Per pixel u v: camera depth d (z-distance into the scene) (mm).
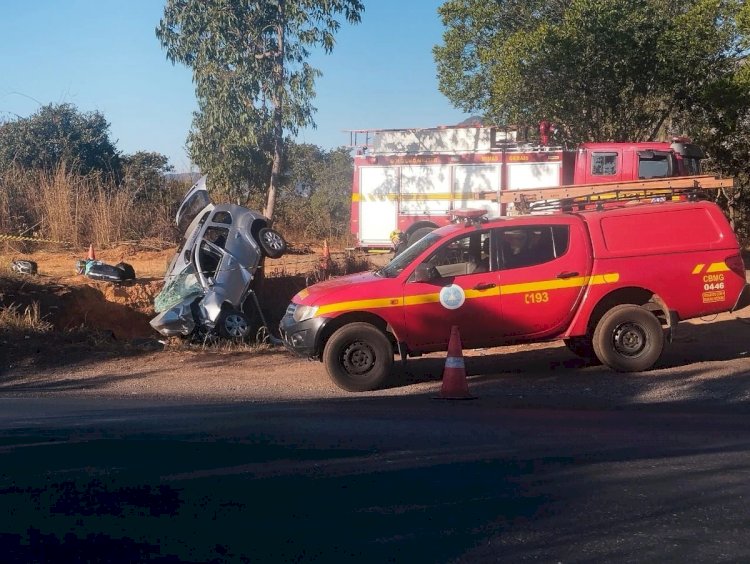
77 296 15969
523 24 26359
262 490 6039
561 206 11445
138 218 22203
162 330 14102
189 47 17656
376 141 21609
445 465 6594
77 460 6902
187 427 8078
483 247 10305
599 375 10312
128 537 5188
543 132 21078
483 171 20391
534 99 22438
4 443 7496
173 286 14602
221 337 14117
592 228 10352
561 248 10297
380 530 5215
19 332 13266
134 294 16641
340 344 10055
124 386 10805
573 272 10211
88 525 5402
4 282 15195
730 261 10461
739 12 21297
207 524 5375
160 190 23844
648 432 7582
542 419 8211
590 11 21484
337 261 18984
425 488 6020
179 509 5668
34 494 6027
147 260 20203
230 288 14281
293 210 26391
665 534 5043
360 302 10062
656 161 19438
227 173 18609
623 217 10430
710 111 23391
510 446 7160
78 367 12016
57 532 5285
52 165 25406
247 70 17719
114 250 20969
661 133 26953
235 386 10688
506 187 20219
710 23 22266
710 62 23031
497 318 10172
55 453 7137
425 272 10109
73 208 21766
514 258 10281
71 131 26828
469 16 27156
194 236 14828
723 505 5543
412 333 10133
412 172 20984
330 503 5727
